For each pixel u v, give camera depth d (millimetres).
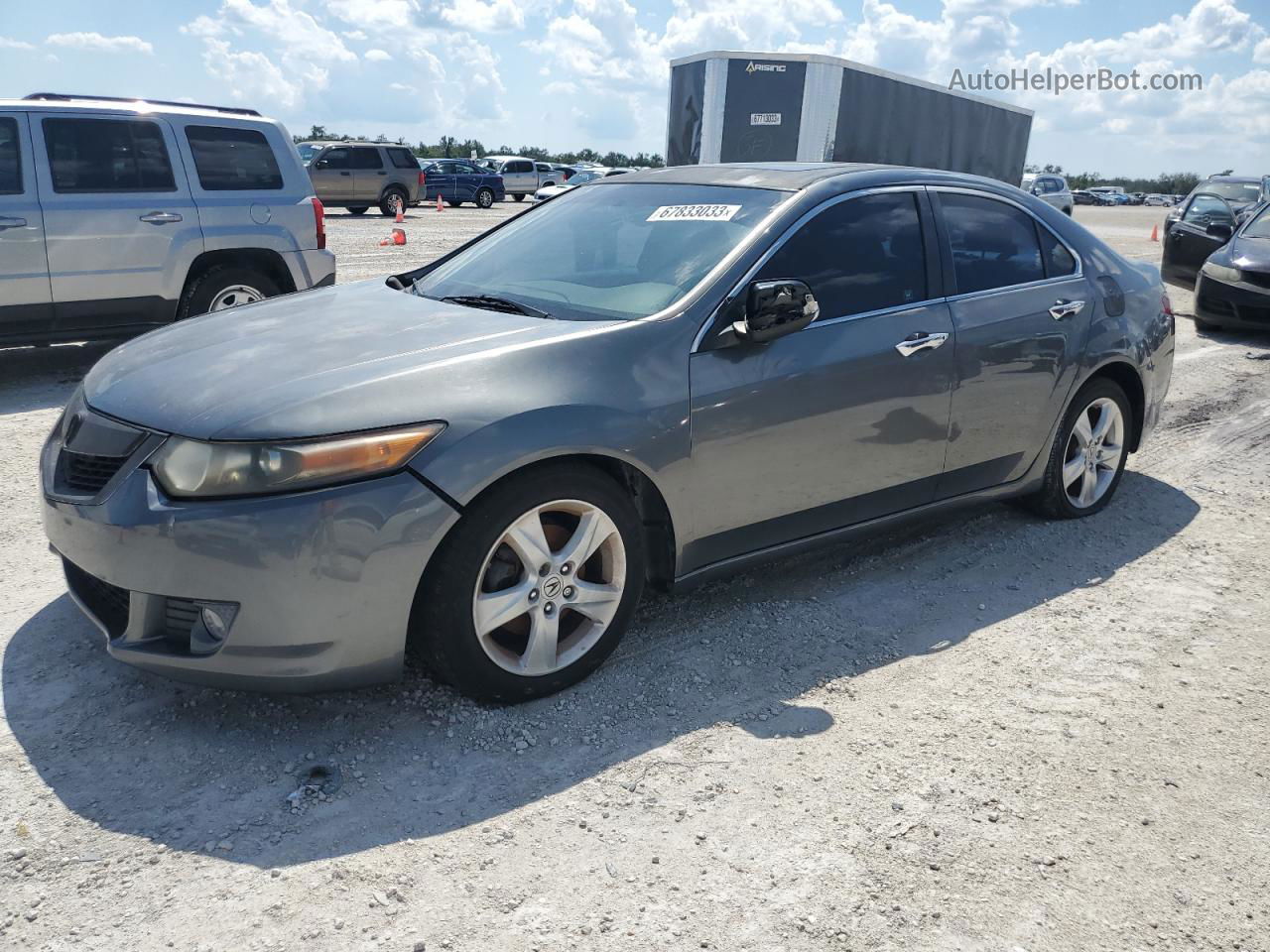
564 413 2932
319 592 2643
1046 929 2246
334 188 25984
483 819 2549
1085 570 4285
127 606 2855
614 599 3189
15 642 3355
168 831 2461
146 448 2760
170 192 7203
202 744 2826
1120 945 2211
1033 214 4527
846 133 13883
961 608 3887
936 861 2447
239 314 3666
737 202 3775
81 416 3016
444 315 3408
